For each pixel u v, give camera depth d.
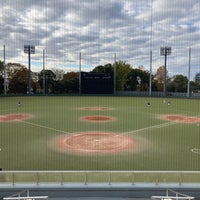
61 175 10.36
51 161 16.39
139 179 10.40
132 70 82.56
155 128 26.09
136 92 70.50
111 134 23.47
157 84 82.50
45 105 43.94
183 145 20.05
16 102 48.03
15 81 75.94
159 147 19.50
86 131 24.58
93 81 63.66
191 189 10.12
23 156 17.31
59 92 73.06
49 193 10.24
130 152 18.30
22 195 10.19
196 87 75.56
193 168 15.27
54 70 79.31
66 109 39.38
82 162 16.22
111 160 16.64
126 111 37.75
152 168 15.25
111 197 10.30
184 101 52.72
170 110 39.09
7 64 74.50
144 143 20.59
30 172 10.29
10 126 26.67
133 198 10.30
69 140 21.33
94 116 33.00
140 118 31.81
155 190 10.21
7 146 19.56
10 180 10.30
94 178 10.41
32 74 76.75
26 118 31.14
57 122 28.83
